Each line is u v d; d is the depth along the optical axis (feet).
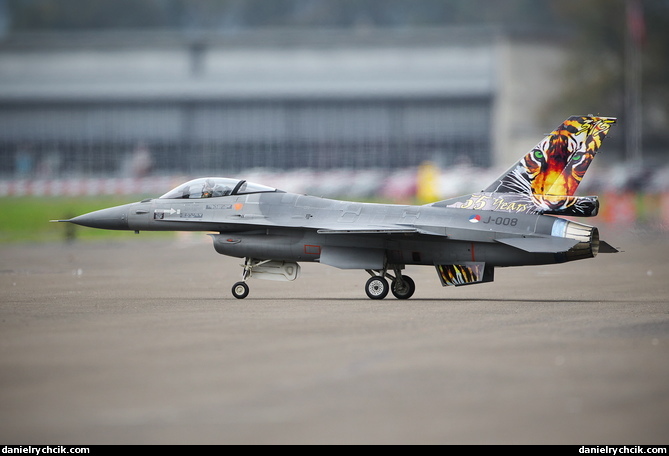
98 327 206.18
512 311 238.27
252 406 129.08
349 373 150.00
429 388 139.03
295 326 206.59
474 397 133.49
